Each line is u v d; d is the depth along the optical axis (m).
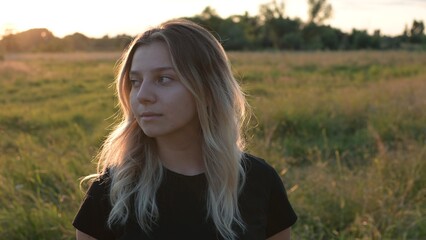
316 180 5.06
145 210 1.52
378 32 59.62
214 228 1.55
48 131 8.95
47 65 27.38
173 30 1.54
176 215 1.54
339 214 4.53
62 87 16.88
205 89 1.56
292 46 58.25
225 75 1.60
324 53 34.81
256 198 1.66
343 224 4.43
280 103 10.12
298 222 4.37
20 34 56.31
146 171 1.56
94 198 1.56
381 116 8.98
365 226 4.21
